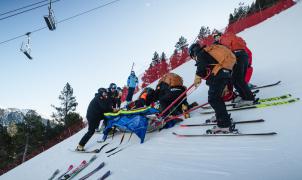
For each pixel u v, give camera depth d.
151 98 6.97
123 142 6.03
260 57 8.91
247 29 18.19
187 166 3.58
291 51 8.07
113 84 8.26
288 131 3.56
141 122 5.54
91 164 5.20
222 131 4.19
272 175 2.69
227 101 5.97
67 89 49.78
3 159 28.05
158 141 5.15
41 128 32.94
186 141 4.59
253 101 4.99
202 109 6.32
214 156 3.61
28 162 7.80
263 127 3.95
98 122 6.50
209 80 4.14
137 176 3.79
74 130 13.92
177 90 6.33
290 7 18.59
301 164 2.71
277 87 5.64
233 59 4.12
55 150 8.18
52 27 7.72
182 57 18.95
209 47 4.21
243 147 3.58
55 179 5.14
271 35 11.73
